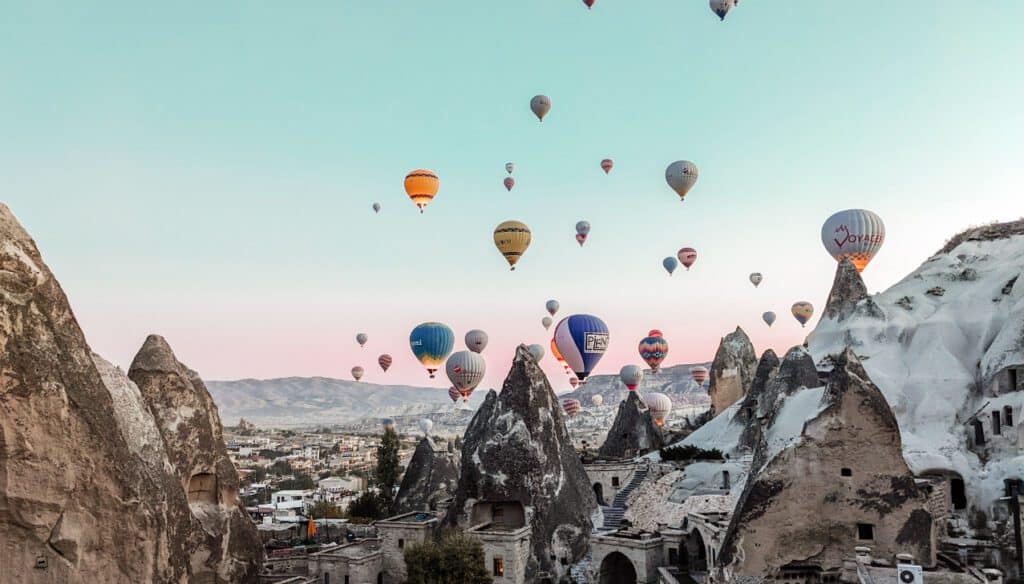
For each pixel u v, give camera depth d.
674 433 92.62
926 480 50.44
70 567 35.41
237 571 50.28
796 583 43.66
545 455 61.91
